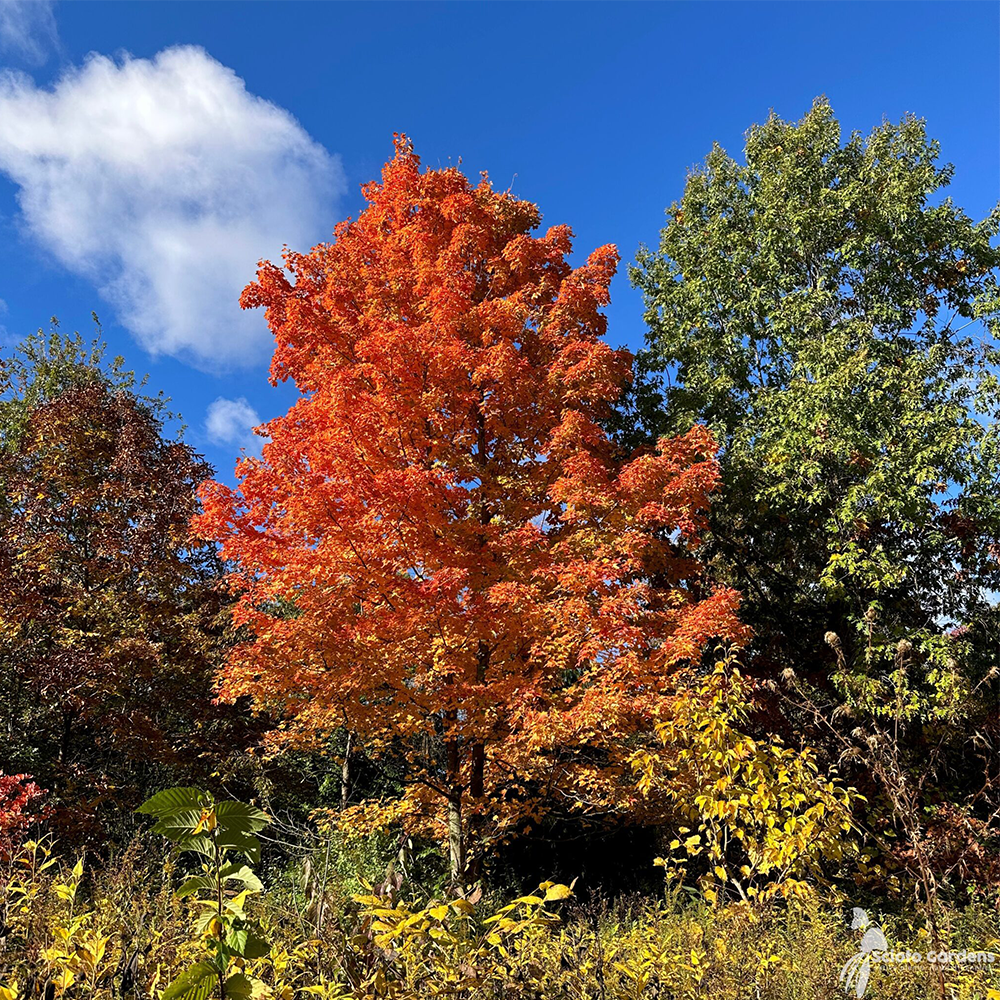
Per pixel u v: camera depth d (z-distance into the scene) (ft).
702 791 19.51
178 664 48.32
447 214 37.14
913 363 40.88
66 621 45.16
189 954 8.34
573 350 35.04
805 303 43.78
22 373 69.62
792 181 48.06
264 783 48.88
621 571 30.81
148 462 53.01
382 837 36.86
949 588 42.11
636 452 45.19
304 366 36.52
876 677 37.55
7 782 25.93
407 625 28.50
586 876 39.63
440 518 30.48
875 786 33.71
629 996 9.51
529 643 31.96
